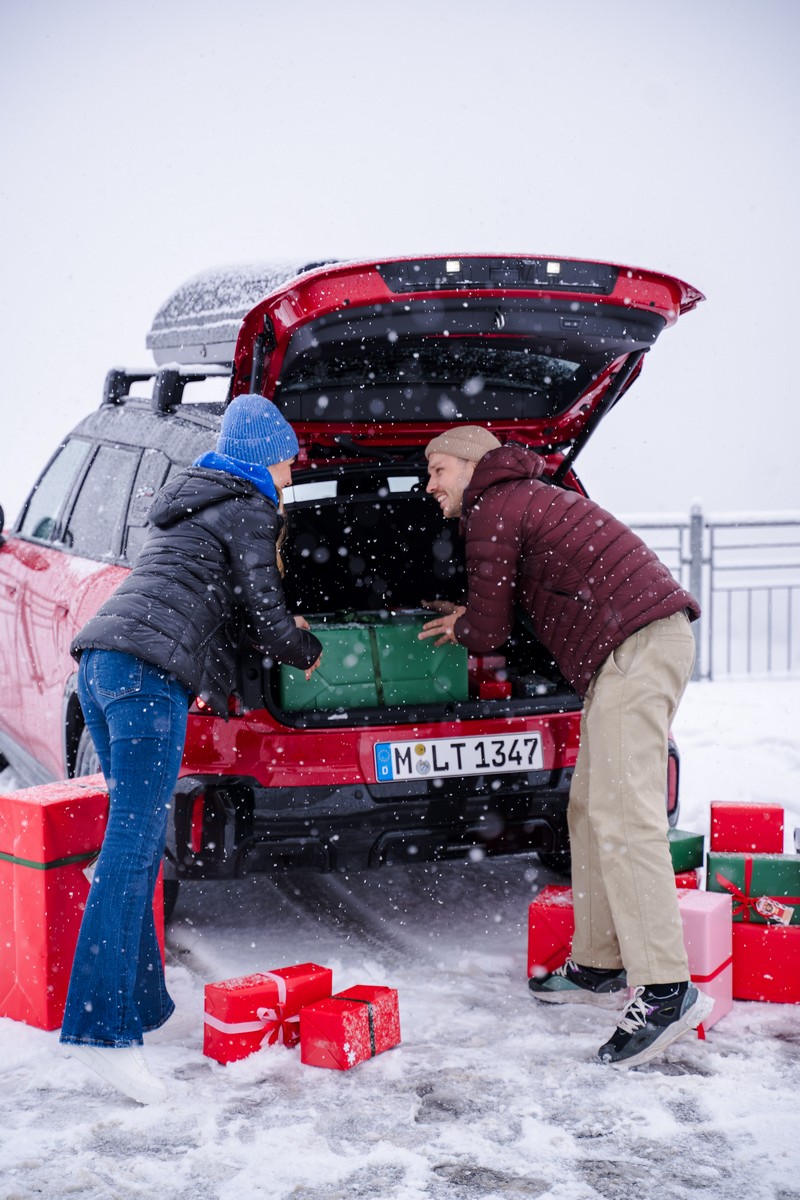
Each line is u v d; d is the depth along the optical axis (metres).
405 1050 2.72
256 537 2.73
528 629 3.83
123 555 3.71
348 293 2.87
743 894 3.05
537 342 3.26
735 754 5.88
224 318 3.76
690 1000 2.66
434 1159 2.22
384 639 3.29
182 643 2.59
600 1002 3.00
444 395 3.62
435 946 3.43
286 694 3.18
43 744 4.18
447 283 2.92
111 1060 2.44
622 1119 2.38
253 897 3.89
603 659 2.92
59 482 4.57
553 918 3.10
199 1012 2.95
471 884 4.04
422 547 4.19
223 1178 2.16
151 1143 2.29
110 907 2.49
